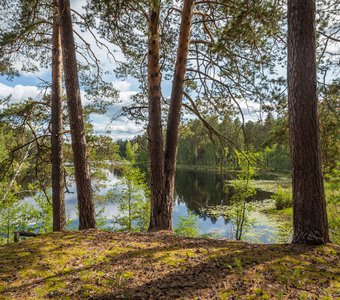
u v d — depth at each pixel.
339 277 3.45
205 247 4.68
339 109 7.04
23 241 5.11
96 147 10.66
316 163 4.53
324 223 4.62
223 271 3.61
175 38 7.97
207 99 8.41
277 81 6.61
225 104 8.40
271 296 3.00
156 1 5.09
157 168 6.97
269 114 7.02
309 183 4.54
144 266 3.84
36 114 8.94
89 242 5.02
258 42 6.54
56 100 8.15
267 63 6.64
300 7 4.51
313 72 4.52
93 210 6.66
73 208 19.84
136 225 14.79
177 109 7.18
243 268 3.68
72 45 6.54
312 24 4.53
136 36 7.24
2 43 6.87
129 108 7.67
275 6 5.70
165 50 7.96
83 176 6.53
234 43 6.42
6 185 11.85
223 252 4.38
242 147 9.78
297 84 4.53
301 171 4.57
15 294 3.08
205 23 7.65
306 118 4.49
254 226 16.78
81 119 6.59
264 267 3.71
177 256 4.21
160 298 2.96
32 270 3.71
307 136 4.49
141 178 14.43
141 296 3.01
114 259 4.12
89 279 3.45
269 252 4.30
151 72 6.97
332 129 7.16
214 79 7.46
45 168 10.48
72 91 6.49
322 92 6.66
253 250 4.45
